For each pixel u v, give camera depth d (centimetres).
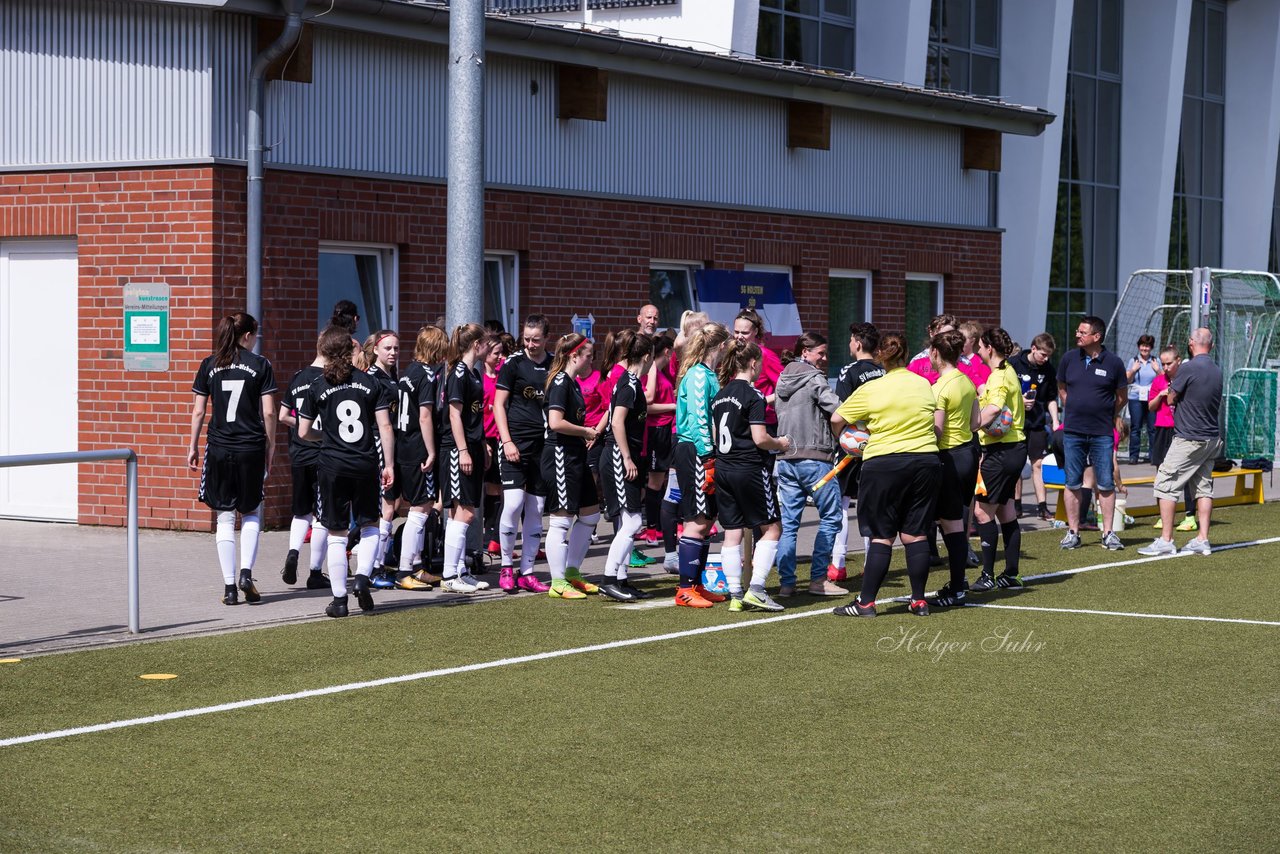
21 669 878
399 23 1520
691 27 2148
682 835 588
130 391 1470
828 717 779
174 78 1442
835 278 2095
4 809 615
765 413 1080
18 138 1506
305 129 1496
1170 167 3334
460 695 821
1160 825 603
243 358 1100
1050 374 1689
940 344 1148
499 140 1661
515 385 1174
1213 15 3725
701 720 771
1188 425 1404
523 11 2289
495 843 577
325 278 1538
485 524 1348
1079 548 1477
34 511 1543
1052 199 2975
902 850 572
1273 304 2166
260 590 1166
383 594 1167
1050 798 639
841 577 1212
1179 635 1010
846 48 2589
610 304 1769
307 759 693
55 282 1520
